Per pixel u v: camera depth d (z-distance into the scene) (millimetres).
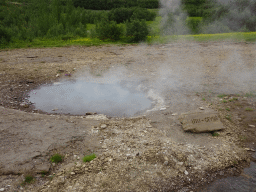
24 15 26875
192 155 4320
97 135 4957
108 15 33406
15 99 7086
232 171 4059
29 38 18250
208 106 6410
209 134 5090
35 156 4148
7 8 29000
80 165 4023
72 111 6398
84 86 8352
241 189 3674
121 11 33406
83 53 14102
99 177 3756
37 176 3773
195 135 5031
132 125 5414
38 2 32375
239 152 4523
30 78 9016
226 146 4668
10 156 4113
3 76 9141
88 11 35906
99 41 19141
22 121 5383
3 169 3822
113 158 4203
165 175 3852
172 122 5535
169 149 4441
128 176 3791
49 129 5082
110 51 14852
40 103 6918
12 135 4742
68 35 20344
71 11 29578
